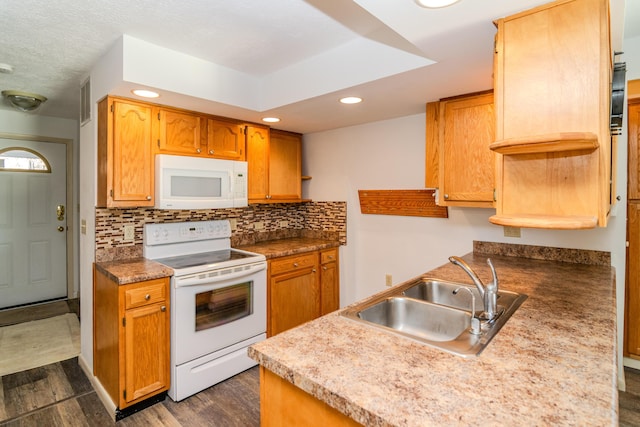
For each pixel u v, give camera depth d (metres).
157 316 2.18
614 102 1.36
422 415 0.75
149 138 2.40
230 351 2.53
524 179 1.34
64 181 4.11
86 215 2.58
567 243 2.27
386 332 1.20
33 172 3.92
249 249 3.02
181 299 2.24
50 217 4.04
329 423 0.93
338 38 1.99
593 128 1.19
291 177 3.50
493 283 1.41
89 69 2.42
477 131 2.24
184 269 2.24
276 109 2.61
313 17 1.74
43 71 2.45
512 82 1.31
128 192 2.31
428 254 2.86
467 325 1.44
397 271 3.04
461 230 2.68
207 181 2.64
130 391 2.08
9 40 1.96
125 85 2.02
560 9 1.22
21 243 3.89
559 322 1.27
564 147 1.20
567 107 1.22
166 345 2.22
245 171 2.91
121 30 1.86
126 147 2.29
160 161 2.37
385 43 1.92
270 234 3.57
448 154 2.36
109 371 2.18
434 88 2.15
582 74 1.20
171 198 2.42
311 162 3.67
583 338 1.13
